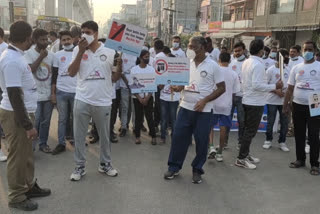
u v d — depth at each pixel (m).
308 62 5.24
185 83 4.56
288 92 5.54
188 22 53.62
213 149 5.64
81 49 4.18
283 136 6.37
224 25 35.69
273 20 26.14
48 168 4.99
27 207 3.72
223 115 5.50
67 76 5.61
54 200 4.00
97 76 4.40
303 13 22.91
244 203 4.12
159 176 4.87
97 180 4.62
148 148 6.21
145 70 6.16
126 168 5.13
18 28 3.45
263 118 7.75
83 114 4.46
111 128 6.42
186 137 4.71
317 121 5.09
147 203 4.01
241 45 6.96
